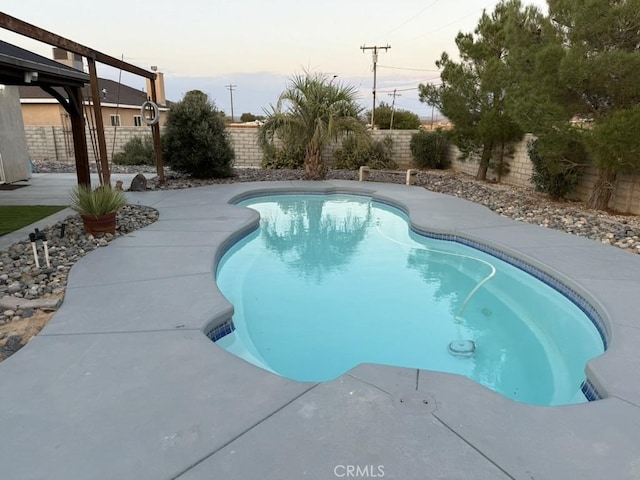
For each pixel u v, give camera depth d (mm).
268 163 14352
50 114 20625
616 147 5840
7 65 5035
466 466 1833
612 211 7328
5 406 2199
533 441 1988
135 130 15648
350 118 10930
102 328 3045
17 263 4422
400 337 3926
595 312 3676
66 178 11062
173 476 1771
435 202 8398
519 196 9000
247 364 2613
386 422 2098
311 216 8531
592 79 6133
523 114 6902
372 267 5742
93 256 4703
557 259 4766
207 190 9500
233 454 1891
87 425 2066
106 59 7301
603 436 2033
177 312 3312
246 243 6441
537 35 7598
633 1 5781
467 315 4371
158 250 4953
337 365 3473
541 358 3590
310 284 5148
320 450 1912
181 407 2203
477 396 2312
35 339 2877
